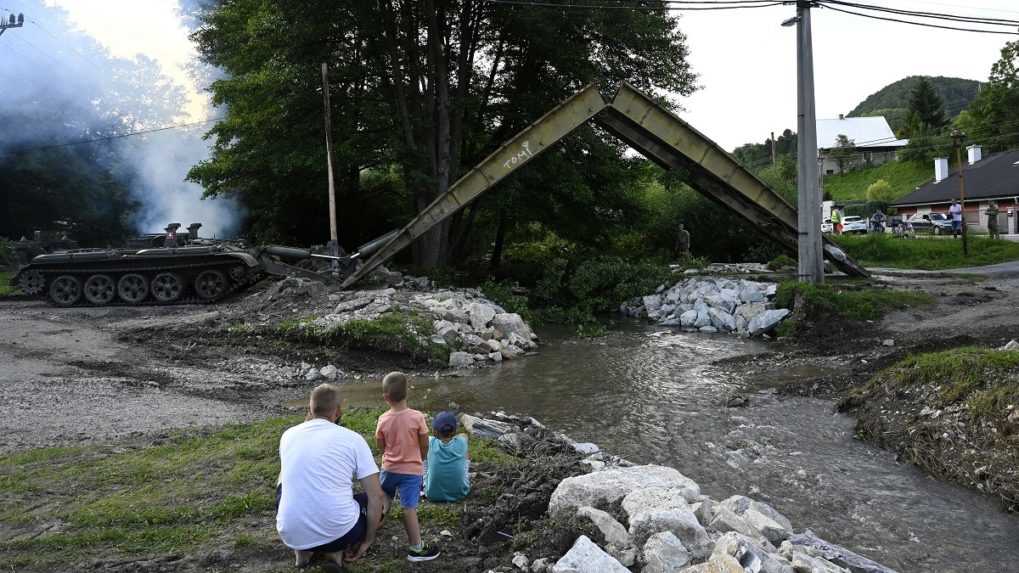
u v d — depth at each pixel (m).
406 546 5.41
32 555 5.28
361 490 6.32
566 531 5.20
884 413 10.04
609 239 33.19
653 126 21.70
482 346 16.84
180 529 5.71
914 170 74.31
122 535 5.57
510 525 5.69
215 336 16.55
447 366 15.56
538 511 5.86
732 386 13.28
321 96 25.52
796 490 7.98
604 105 21.64
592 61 28.28
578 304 26.27
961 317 16.53
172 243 23.73
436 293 20.66
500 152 21.45
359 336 15.68
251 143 27.67
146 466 7.22
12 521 5.83
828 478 8.30
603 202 31.64
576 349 18.11
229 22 30.56
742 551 4.66
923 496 7.73
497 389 13.40
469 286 27.30
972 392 9.14
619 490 5.71
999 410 8.49
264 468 7.08
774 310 19.42
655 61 28.30
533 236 37.38
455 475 6.15
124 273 22.55
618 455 9.27
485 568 5.09
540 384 13.83
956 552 6.45
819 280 20.50
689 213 40.25
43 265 22.84
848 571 5.16
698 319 21.83
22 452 7.85
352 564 5.10
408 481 5.25
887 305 18.38
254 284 23.41
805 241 20.52
